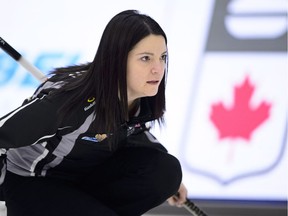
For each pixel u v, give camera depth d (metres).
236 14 7.80
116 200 5.18
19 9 7.90
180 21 7.80
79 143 4.54
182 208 7.14
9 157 4.78
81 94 4.23
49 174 4.83
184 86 7.56
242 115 7.40
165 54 4.33
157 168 5.14
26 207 4.59
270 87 7.50
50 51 7.73
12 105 7.51
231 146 7.29
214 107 7.45
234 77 7.55
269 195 7.13
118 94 4.27
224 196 7.13
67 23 7.84
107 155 4.95
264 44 7.68
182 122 7.41
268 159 7.23
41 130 4.16
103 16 7.85
